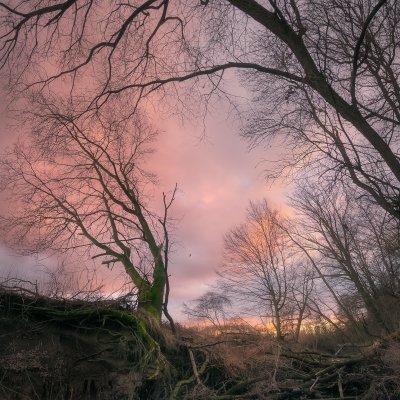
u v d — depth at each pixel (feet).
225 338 49.39
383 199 33.78
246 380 41.63
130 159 58.80
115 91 40.47
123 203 56.95
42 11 32.53
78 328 43.01
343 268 89.86
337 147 36.42
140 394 41.14
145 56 38.91
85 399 39.24
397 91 34.88
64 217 58.34
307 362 45.60
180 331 52.39
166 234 50.88
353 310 85.81
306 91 36.24
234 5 32.40
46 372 38.09
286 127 40.04
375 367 39.88
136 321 44.65
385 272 77.82
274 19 30.99
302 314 97.81
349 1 32.71
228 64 38.22
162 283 51.29
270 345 46.93
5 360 36.50
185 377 44.24
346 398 37.81
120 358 43.04
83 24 34.60
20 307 40.11
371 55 34.32
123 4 35.14
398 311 69.31
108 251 54.13
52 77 36.94
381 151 32.83
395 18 31.83
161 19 36.27
